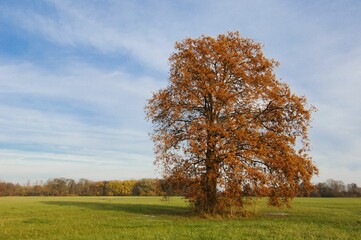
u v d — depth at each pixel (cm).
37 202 7175
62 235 2038
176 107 3278
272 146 3138
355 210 4597
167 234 1997
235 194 3005
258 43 3547
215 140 2998
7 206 5616
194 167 3175
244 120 3067
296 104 3247
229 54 3362
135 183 14600
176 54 3538
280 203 3262
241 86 3406
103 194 14738
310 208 4966
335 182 13325
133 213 3831
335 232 2125
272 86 3341
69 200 8506
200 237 1873
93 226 2491
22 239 1902
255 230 2167
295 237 1884
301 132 3322
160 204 6141
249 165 3034
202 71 3275
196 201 3353
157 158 3350
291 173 3050
